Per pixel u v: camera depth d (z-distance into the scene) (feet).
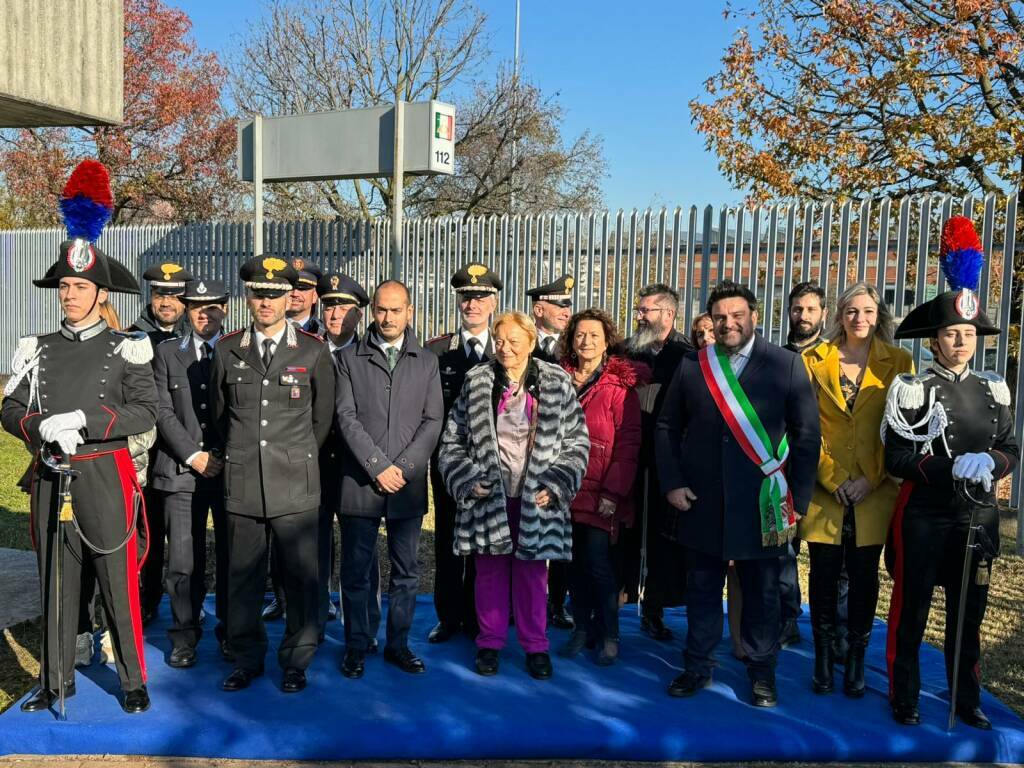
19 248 52.19
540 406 13.48
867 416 13.19
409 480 13.42
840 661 14.26
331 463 14.53
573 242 32.89
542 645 13.80
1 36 20.67
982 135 35.70
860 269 25.50
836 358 13.52
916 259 26.86
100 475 12.08
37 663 14.51
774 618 12.85
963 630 12.38
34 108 22.30
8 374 53.16
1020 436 23.27
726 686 13.48
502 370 13.79
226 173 72.90
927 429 12.16
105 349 12.14
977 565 12.09
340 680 13.35
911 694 12.35
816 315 14.34
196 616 14.24
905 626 12.39
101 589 12.20
